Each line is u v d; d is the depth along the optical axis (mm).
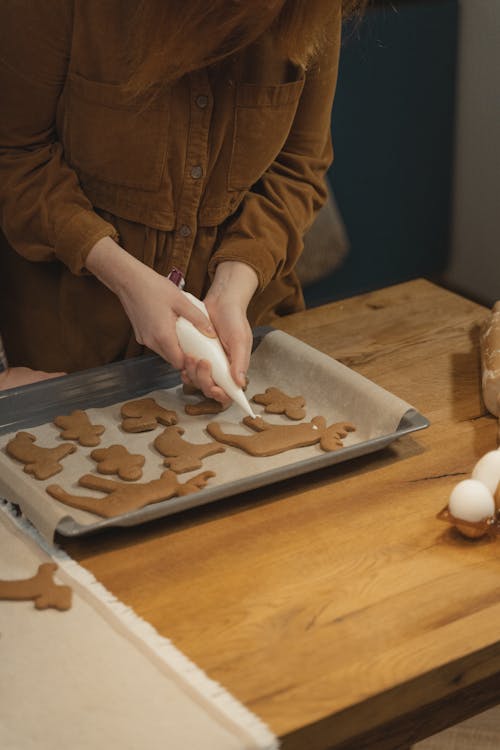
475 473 1112
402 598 976
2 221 1455
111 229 1378
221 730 801
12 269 1567
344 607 961
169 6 1174
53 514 1011
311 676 873
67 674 858
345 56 2105
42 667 865
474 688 988
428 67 2268
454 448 1232
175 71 1264
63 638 901
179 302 1278
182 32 1188
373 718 866
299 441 1199
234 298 1346
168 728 803
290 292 1649
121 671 863
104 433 1229
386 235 2357
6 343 1622
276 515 1096
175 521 1078
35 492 1048
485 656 919
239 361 1253
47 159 1437
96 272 1364
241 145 1419
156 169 1396
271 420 1265
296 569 1014
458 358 1463
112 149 1388
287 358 1357
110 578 993
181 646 904
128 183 1415
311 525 1082
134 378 1339
